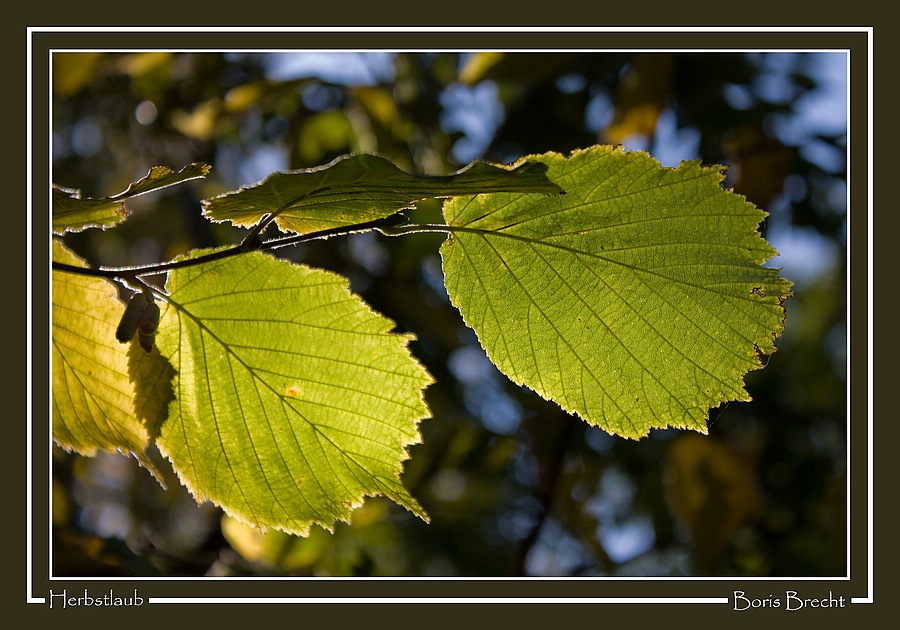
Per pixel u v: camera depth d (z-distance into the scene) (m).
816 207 0.88
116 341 0.53
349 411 0.53
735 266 0.50
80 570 0.60
